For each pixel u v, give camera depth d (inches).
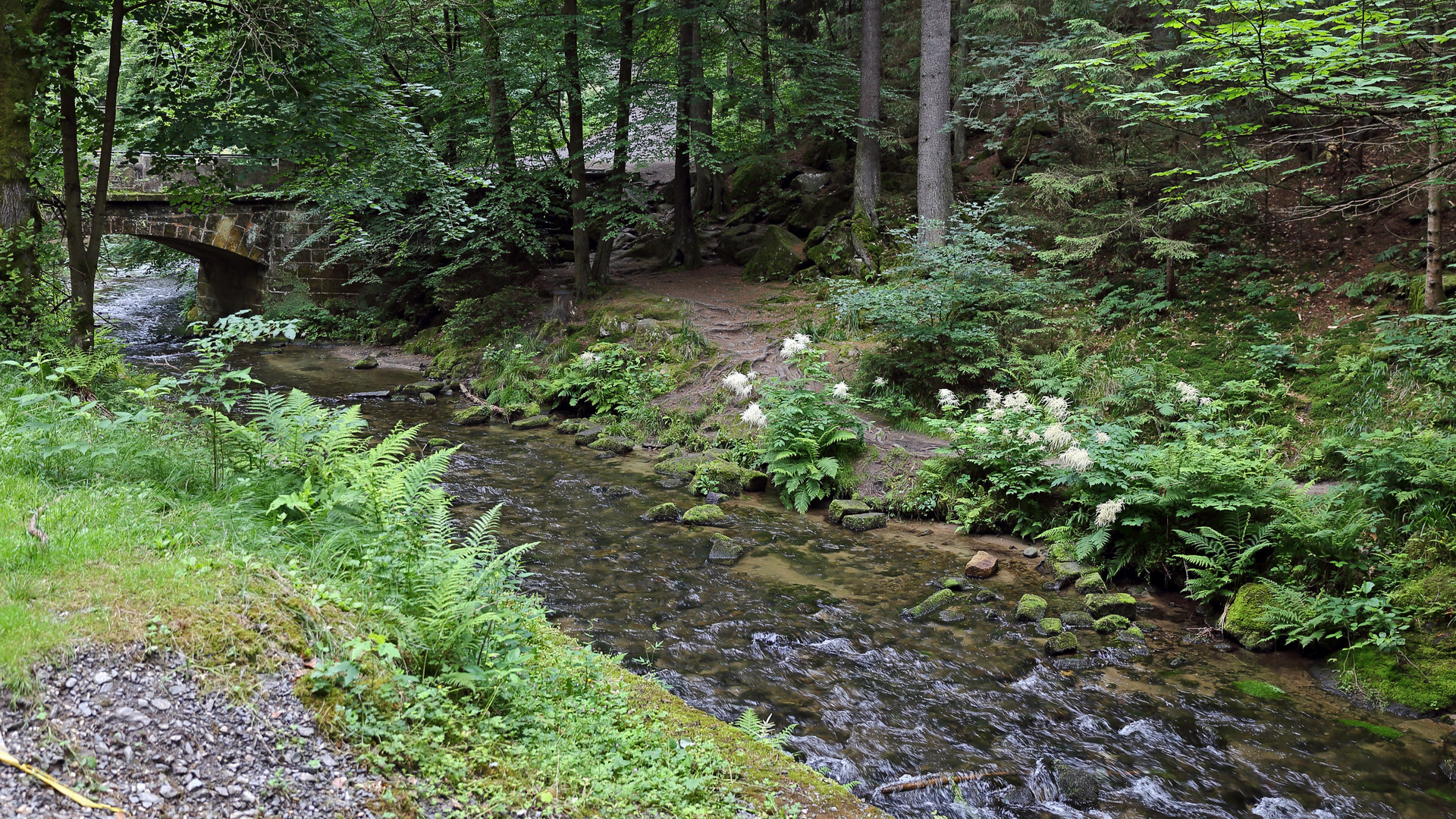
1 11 356.2
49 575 157.3
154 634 147.1
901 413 557.3
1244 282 584.1
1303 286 560.4
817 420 496.4
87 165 502.6
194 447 269.7
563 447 585.0
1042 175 618.2
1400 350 465.1
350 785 136.9
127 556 169.8
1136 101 280.8
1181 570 370.3
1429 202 473.4
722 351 680.4
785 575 371.9
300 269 1011.9
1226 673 297.6
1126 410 503.8
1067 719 261.3
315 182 517.3
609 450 575.2
